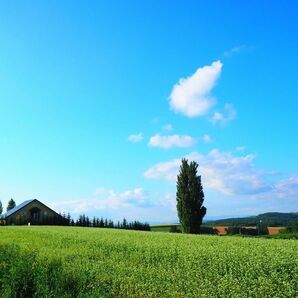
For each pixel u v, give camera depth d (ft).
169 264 61.31
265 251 69.00
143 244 81.76
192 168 185.47
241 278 52.03
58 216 284.41
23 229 151.74
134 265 61.98
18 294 45.78
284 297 45.24
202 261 60.80
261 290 46.73
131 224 253.44
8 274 49.98
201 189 185.06
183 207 182.91
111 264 61.62
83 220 268.21
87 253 72.18
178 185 187.01
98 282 50.70
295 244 82.33
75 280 50.39
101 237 102.63
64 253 71.15
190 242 86.69
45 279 46.70
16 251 64.69
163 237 104.12
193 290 47.44
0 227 176.04
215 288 48.37
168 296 46.11
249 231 177.88
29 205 293.23
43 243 87.76
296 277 51.83
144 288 48.42
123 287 49.14
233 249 71.00
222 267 57.47
